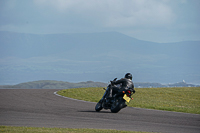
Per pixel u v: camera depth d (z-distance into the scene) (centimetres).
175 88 11956
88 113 4525
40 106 5316
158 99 8306
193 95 9762
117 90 4772
